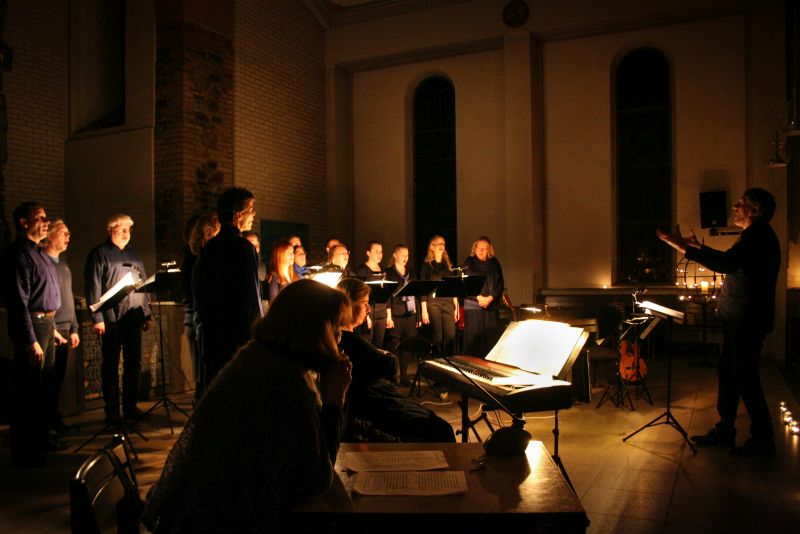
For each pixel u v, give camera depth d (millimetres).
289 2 10453
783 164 8375
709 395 6566
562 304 9930
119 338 5480
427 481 1867
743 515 3395
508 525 1617
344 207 11531
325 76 11383
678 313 4559
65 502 3717
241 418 1674
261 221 9797
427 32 10688
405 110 11352
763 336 4363
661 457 4449
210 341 3580
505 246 10594
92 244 9023
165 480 1712
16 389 4367
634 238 10195
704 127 9578
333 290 1854
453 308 7207
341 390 2121
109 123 9305
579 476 4062
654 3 9422
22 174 8656
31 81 8758
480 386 3033
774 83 8867
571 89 10242
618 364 6172
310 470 1674
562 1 9852
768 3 8883
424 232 11414
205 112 8742
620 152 10266
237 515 1623
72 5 9234
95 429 5402
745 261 4285
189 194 8445
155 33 8586
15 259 4375
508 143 10188
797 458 4391
